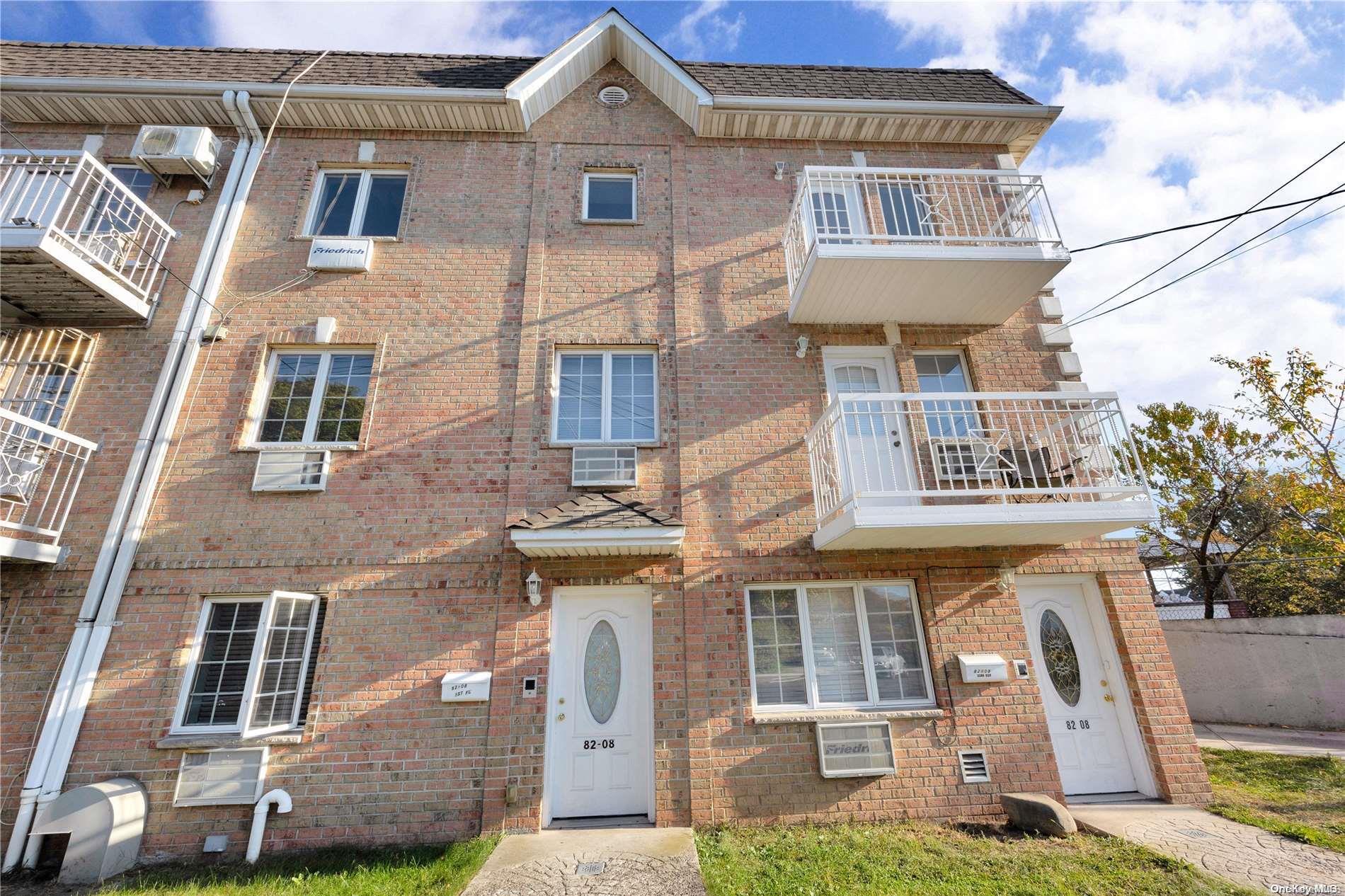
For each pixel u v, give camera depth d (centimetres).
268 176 814
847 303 739
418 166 831
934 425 748
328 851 540
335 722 584
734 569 660
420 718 591
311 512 653
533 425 707
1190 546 1552
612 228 815
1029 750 619
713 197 841
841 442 729
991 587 671
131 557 616
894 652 655
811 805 588
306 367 736
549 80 846
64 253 618
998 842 526
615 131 870
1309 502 1306
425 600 629
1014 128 870
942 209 853
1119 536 701
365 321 745
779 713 619
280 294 752
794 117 850
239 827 549
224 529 640
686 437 711
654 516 625
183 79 812
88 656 580
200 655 605
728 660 627
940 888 436
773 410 734
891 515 581
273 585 623
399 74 860
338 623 615
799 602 668
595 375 756
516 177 836
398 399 709
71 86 766
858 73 953
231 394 701
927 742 615
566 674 630
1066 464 702
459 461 686
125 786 536
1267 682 1112
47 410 671
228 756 560
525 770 579
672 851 507
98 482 647
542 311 762
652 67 873
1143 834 532
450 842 553
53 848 534
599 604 654
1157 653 661
